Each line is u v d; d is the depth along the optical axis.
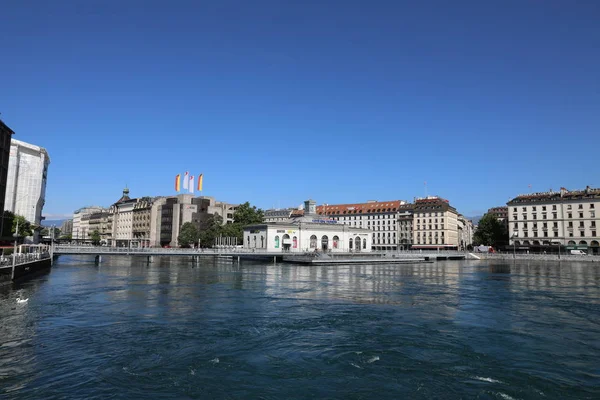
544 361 23.28
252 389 19.33
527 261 135.12
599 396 18.78
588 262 127.69
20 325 30.50
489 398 18.53
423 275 76.38
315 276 72.06
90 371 21.23
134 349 24.88
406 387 19.67
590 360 23.48
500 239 174.88
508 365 22.62
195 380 20.27
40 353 24.00
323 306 39.81
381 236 195.75
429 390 19.31
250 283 59.03
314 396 18.67
